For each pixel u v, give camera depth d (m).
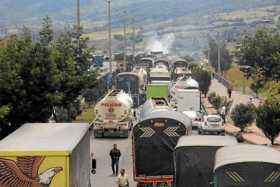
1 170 31.75
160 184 49.03
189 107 105.06
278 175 32.62
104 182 54.91
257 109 75.75
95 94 124.19
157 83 140.50
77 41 74.94
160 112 55.53
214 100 116.62
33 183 31.72
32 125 43.31
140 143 49.19
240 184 32.69
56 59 61.56
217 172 33.06
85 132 40.59
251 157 33.56
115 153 58.81
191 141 41.41
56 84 55.16
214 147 39.94
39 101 54.12
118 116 87.94
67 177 31.72
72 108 82.56
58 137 36.84
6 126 52.53
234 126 99.94
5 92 51.69
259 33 102.00
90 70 70.31
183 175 40.03
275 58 96.75
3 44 58.91
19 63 53.59
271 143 75.62
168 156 49.09
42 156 31.66
